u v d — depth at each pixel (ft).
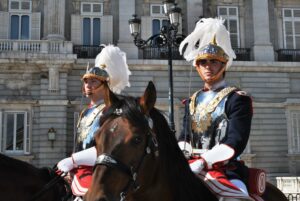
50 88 111.96
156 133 15.84
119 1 124.06
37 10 121.19
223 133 17.94
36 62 111.45
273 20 130.82
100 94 24.38
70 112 113.91
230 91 18.35
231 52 19.98
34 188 24.77
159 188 15.58
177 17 69.26
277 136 122.52
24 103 111.34
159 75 119.96
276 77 125.18
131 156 13.96
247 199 17.19
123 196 13.62
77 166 22.24
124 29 122.42
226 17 129.39
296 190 82.58
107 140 14.12
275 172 120.67
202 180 17.89
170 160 16.26
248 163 119.44
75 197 23.25
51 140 110.22
